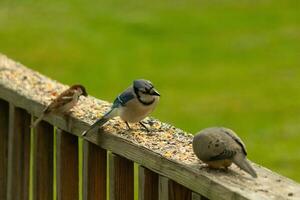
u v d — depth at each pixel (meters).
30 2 30.95
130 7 31.30
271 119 19.53
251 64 25.05
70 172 6.43
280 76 23.42
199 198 4.77
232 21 29.89
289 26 28.97
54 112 6.33
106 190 6.14
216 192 4.57
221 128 4.80
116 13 30.30
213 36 28.23
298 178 15.28
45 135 6.76
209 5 31.88
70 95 6.35
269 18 30.05
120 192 5.72
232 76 23.80
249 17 30.30
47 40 26.70
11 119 7.19
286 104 20.67
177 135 5.65
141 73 24.42
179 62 25.58
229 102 21.11
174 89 22.75
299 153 16.83
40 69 24.44
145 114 5.85
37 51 25.78
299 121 19.31
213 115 20.09
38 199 6.82
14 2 30.94
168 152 5.17
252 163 4.90
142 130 5.82
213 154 4.67
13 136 7.16
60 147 6.39
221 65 25.11
